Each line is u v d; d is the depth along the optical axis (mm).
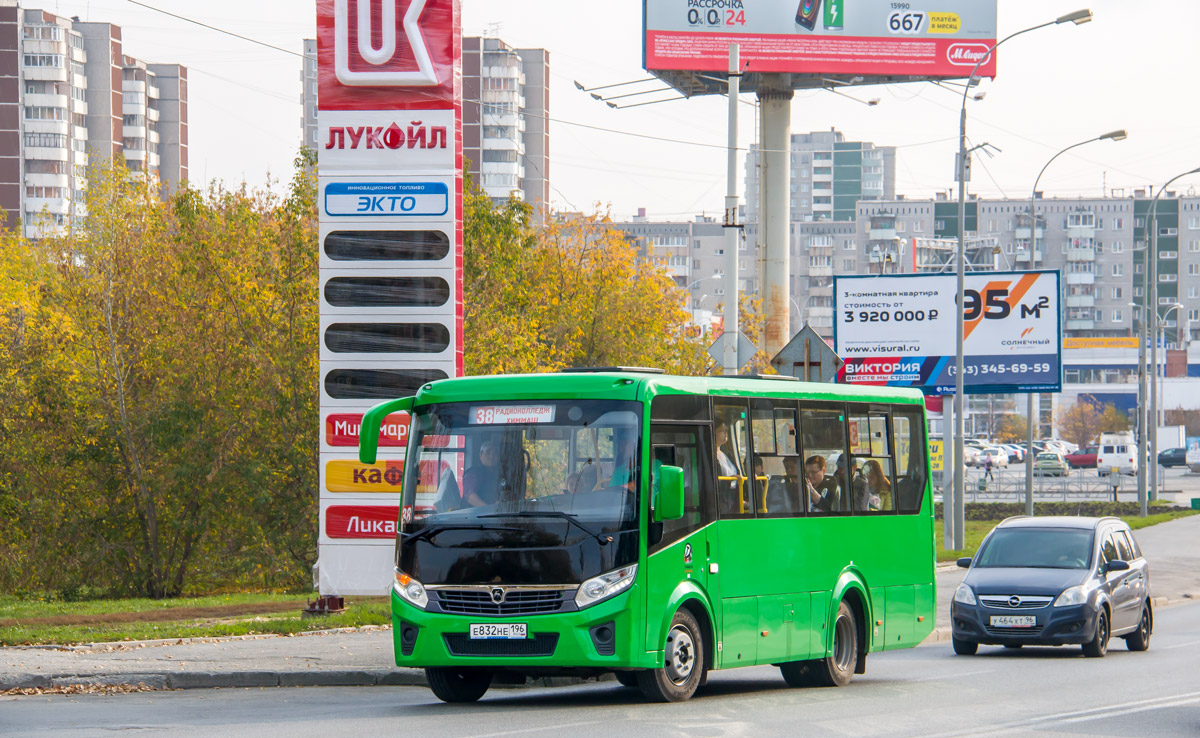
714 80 97000
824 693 25641
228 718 21250
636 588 21891
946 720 21281
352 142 34656
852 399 28422
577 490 22281
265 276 61500
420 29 34469
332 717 21188
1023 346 74938
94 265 64438
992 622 36188
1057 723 21266
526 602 21875
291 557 62938
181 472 60031
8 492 61625
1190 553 73375
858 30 94750
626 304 87125
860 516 28203
